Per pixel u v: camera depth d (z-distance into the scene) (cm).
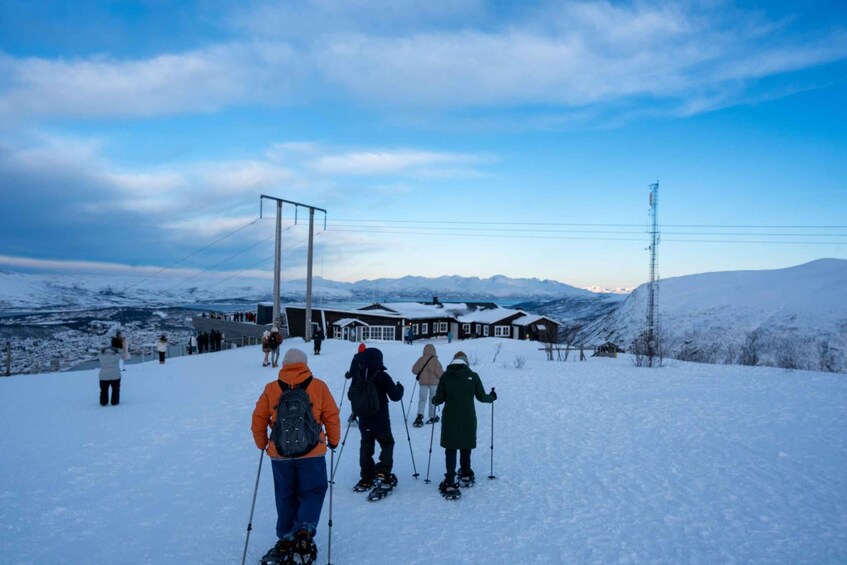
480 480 724
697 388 1499
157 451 888
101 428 1067
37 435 1005
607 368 2150
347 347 3600
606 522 557
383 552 486
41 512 607
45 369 2958
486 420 1138
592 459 812
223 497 664
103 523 574
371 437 687
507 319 6744
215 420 1144
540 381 1720
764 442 878
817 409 1151
